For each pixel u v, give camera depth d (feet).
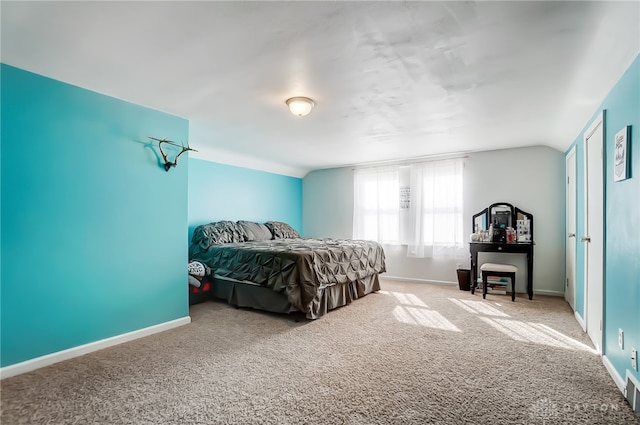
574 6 4.99
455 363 7.64
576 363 7.63
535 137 13.38
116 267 8.96
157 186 10.05
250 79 7.87
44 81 7.66
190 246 15.07
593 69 6.90
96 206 8.57
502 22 5.48
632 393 5.80
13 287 7.14
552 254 14.74
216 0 4.92
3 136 7.04
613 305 7.00
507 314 11.73
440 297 14.38
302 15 5.32
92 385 6.63
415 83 8.05
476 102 9.34
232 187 17.92
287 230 19.51
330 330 10.03
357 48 6.40
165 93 8.77
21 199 7.28
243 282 12.30
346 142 14.37
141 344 8.87
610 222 7.24
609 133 7.41
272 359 7.89
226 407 5.84
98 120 8.65
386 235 19.08
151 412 5.69
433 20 5.44
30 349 7.36
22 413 5.66
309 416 5.56
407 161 18.35
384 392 6.34
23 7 5.08
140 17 5.39
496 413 5.64
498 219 15.43
